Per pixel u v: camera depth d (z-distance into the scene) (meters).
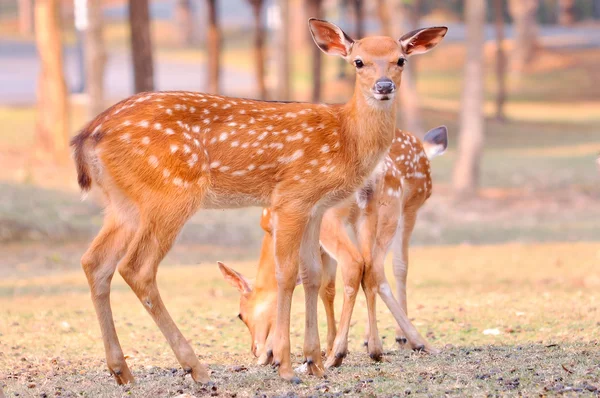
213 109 8.32
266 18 77.75
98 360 9.86
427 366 8.59
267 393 7.75
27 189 23.80
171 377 8.51
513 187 29.75
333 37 8.80
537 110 52.22
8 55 59.31
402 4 32.56
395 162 9.91
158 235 7.95
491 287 14.67
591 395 7.29
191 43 71.31
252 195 8.45
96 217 22.09
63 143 30.62
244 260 18.70
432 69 61.97
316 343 8.45
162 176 7.92
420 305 12.84
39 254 18.88
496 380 7.82
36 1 30.69
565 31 77.50
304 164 8.30
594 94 57.44
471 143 27.53
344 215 9.12
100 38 27.12
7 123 38.06
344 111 8.53
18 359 9.95
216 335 11.43
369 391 7.69
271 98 43.44
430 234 22.28
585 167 33.50
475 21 27.28
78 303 13.79
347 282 8.98
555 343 9.74
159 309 8.01
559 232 22.56
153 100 8.16
